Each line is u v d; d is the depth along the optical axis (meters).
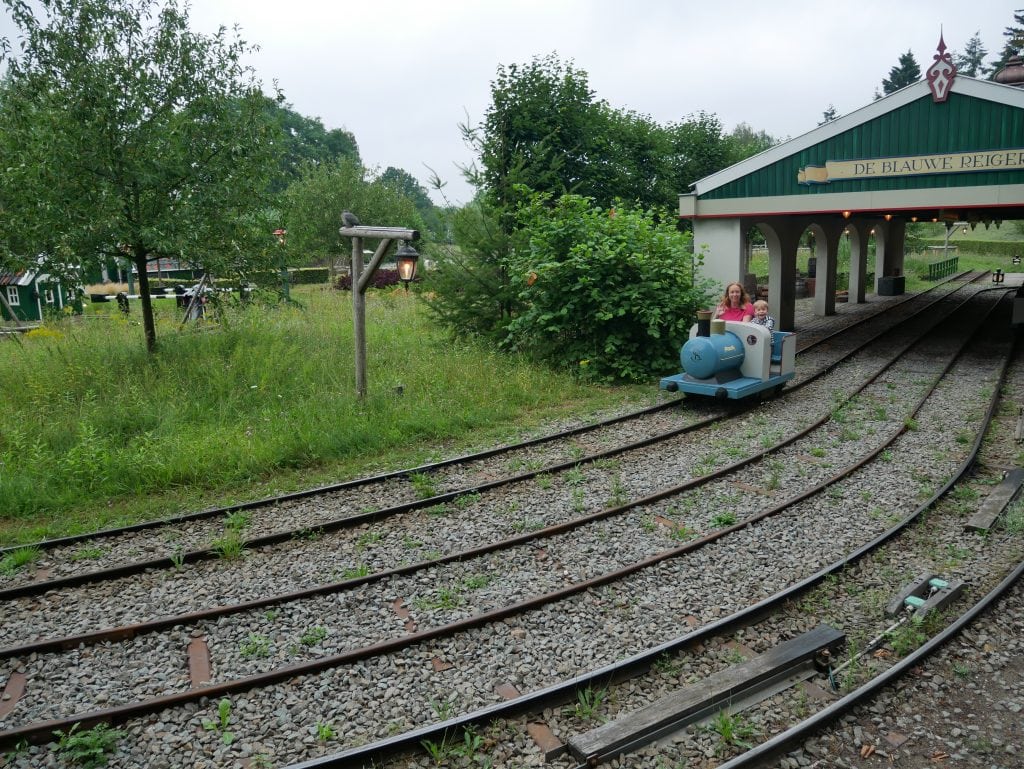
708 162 38.28
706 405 12.73
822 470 9.26
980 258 63.06
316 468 9.77
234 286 14.51
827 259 26.55
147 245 12.99
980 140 15.39
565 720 4.68
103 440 9.88
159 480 9.05
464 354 15.52
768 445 10.22
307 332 16.66
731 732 4.46
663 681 5.08
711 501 8.27
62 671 5.26
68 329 16.75
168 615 5.99
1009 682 4.94
